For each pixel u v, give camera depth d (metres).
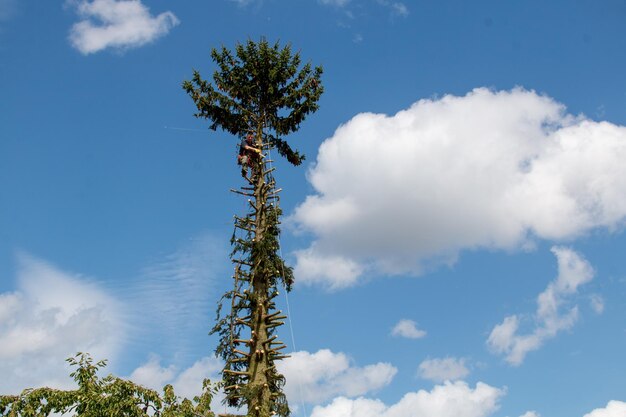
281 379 18.05
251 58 24.11
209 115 23.61
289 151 23.84
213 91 23.50
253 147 22.77
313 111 23.84
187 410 15.44
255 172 22.22
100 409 14.59
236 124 23.50
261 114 23.72
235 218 20.48
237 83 23.66
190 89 23.48
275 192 21.47
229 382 18.11
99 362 15.88
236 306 18.92
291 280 20.17
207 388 16.81
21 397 14.74
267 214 21.00
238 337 18.80
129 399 14.91
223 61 24.09
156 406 15.30
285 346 18.36
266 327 18.66
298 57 24.38
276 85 24.03
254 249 19.64
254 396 16.95
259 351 18.03
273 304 19.47
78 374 15.55
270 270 19.41
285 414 17.14
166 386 15.91
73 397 14.86
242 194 21.70
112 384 15.17
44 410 14.66
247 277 19.50
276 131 23.66
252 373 17.80
